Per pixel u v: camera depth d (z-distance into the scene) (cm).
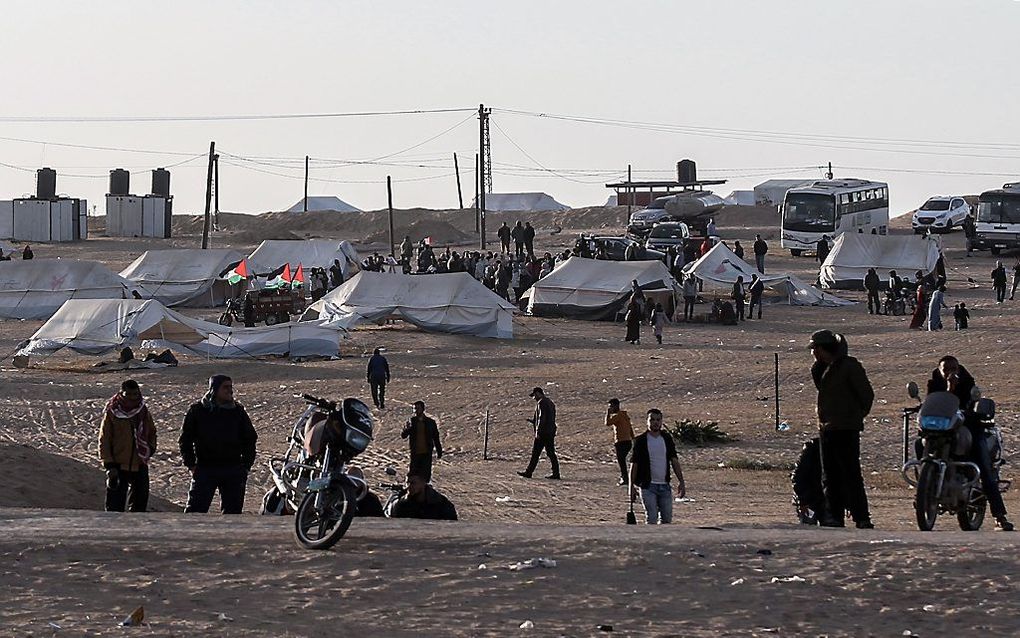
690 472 5497
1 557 2044
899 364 8869
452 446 6431
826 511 2753
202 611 1741
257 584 1889
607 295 12750
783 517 4122
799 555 2073
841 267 14475
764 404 7519
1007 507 4056
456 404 7731
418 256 16688
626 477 5144
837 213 17275
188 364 9819
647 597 1825
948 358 2848
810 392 7944
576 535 2306
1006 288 13750
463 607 1772
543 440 5381
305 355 10275
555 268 13375
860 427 2647
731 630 1664
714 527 2589
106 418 3114
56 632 1608
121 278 13912
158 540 2206
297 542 2169
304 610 1750
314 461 2289
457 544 2169
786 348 10312
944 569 1958
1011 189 16875
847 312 12975
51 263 13712
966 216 19738
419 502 3070
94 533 2309
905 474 2761
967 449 2738
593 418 7131
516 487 5119
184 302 14462
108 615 1712
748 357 9719
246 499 4653
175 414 7538
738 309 12475
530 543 2173
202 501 3002
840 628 1675
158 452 5978
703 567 1986
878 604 1781
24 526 2464
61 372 9444
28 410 7550
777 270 16012
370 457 6062
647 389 8169
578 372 9044
